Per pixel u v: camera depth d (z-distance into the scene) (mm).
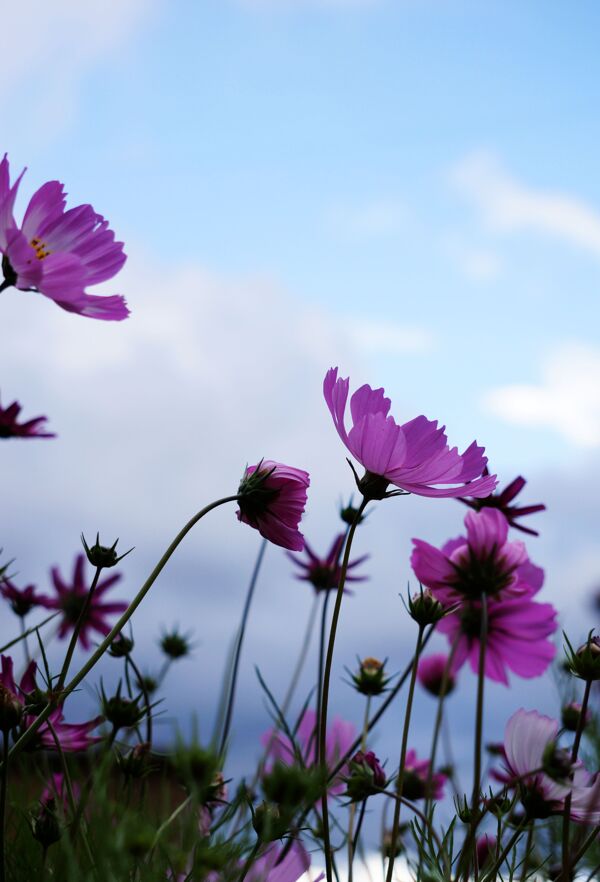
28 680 683
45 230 706
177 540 663
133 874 629
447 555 755
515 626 802
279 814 618
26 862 662
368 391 717
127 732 750
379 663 797
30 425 870
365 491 696
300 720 789
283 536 735
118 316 694
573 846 733
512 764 668
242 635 805
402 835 769
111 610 1085
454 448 694
